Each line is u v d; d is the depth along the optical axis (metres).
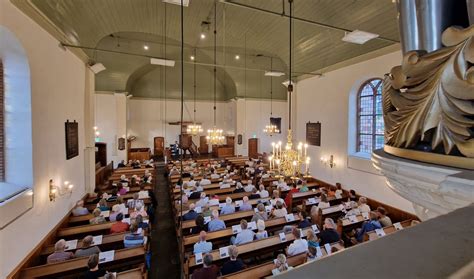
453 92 0.98
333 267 0.45
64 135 5.39
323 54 8.30
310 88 9.92
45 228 4.43
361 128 8.00
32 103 4.00
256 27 7.97
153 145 16.62
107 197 6.74
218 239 4.50
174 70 16.33
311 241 3.71
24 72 3.91
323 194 6.43
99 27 6.93
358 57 7.56
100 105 12.34
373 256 0.47
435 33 1.16
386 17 5.70
